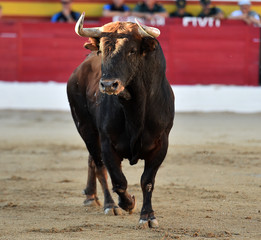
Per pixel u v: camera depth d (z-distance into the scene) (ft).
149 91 41.29
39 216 46.21
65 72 127.54
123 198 44.24
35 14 128.88
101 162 50.03
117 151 43.50
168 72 127.03
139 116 41.19
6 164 71.67
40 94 126.21
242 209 48.03
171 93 44.42
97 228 42.16
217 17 127.24
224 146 83.87
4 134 96.58
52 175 64.69
